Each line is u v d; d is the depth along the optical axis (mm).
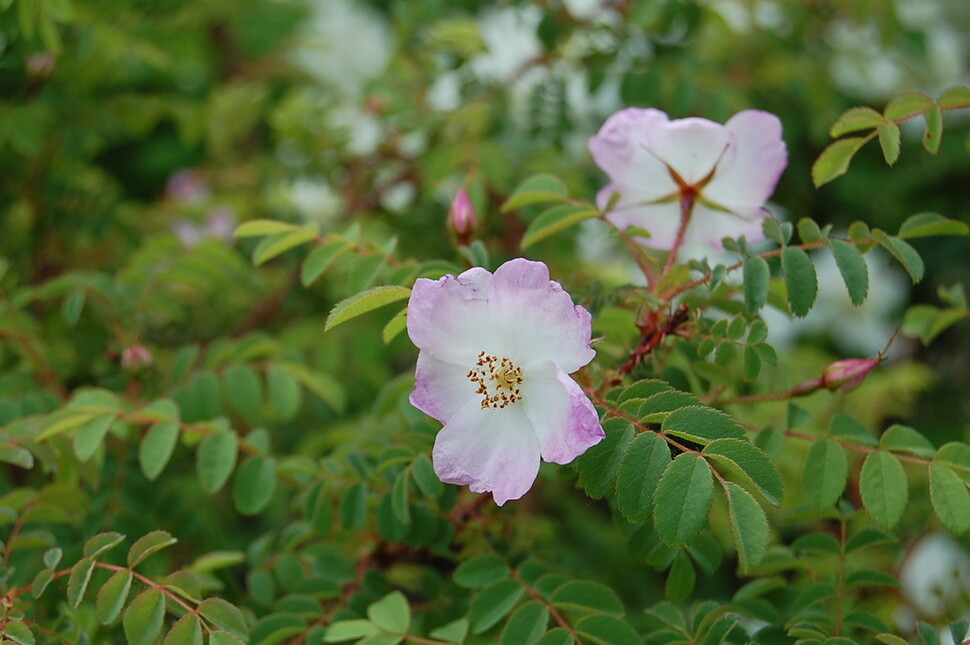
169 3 656
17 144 540
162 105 661
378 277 430
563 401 368
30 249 599
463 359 378
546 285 368
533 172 581
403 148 660
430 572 445
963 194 830
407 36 664
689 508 347
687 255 523
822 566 435
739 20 700
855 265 391
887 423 790
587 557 598
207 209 713
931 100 393
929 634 373
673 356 442
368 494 443
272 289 644
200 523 473
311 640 419
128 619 373
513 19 622
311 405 656
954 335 827
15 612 385
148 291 514
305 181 674
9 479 519
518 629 393
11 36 529
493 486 375
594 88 577
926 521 499
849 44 739
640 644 382
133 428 473
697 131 419
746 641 392
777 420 521
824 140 759
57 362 521
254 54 819
